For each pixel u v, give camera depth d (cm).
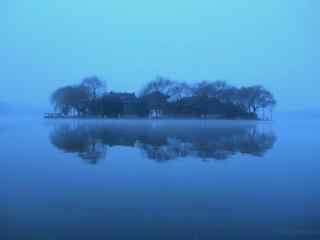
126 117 10669
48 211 1384
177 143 3703
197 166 2361
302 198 1588
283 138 4431
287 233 1161
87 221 1293
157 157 2752
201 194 1650
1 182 1889
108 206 1452
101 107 10800
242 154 2930
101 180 1938
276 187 1788
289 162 2553
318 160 2588
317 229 1211
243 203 1509
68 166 2355
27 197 1591
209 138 4322
